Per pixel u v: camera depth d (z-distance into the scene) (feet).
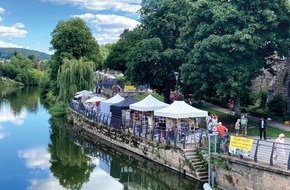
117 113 117.70
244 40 95.66
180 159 81.87
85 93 172.24
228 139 73.51
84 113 151.12
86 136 136.77
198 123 103.91
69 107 177.47
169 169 85.97
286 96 117.29
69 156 107.14
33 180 85.10
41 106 228.63
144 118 106.32
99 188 79.00
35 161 101.71
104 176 87.81
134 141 103.09
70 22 230.89
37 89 410.11
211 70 100.17
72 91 182.29
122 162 99.76
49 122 167.12
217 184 71.77
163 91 151.23
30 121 169.27
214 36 98.63
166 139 88.43
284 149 63.57
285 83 118.01
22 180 85.05
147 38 141.08
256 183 62.95
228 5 102.94
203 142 81.20
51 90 241.96
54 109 184.55
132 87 238.68
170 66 133.69
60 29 227.61
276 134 95.04
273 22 99.30
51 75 230.07
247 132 98.53
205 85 103.09
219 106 147.64
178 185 77.20
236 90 100.17
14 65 467.52
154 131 95.30
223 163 69.56
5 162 100.32
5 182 83.61
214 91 111.14
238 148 69.41
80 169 93.86
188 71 109.29
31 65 504.84
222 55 99.66
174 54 127.13
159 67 133.08
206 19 106.73
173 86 144.56
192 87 121.90
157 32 138.31
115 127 117.50
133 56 135.33
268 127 103.71
